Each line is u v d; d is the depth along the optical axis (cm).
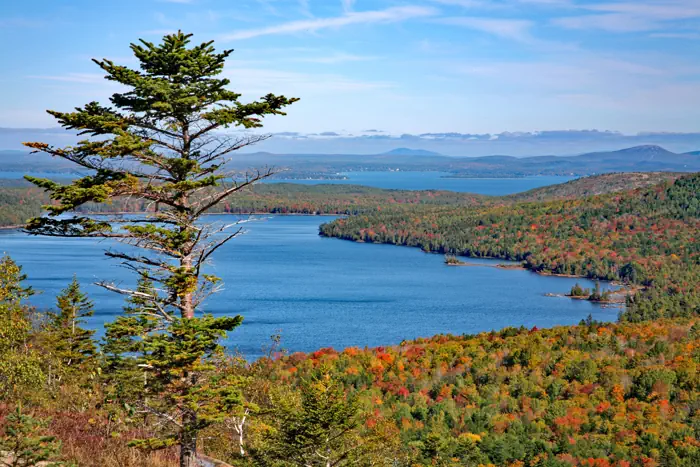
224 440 2772
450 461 5662
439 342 12475
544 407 8656
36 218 1856
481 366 10269
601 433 7781
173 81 2006
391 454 3331
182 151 2041
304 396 2653
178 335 1986
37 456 1761
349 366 10081
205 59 1978
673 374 9169
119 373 2153
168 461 2261
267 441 2569
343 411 2548
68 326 4938
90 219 1903
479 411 8344
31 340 4644
